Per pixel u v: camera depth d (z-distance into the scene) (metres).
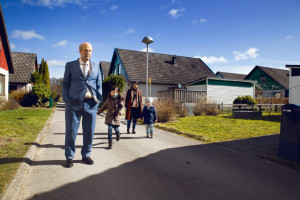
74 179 3.16
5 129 6.52
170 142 5.73
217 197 2.67
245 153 4.66
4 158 3.78
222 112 14.80
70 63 3.71
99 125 8.77
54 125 8.56
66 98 3.63
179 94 14.59
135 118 7.02
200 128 8.07
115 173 3.43
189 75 24.38
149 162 4.02
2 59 15.27
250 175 3.41
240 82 20.75
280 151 4.21
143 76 21.42
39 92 19.00
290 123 4.04
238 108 14.59
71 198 2.59
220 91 19.78
